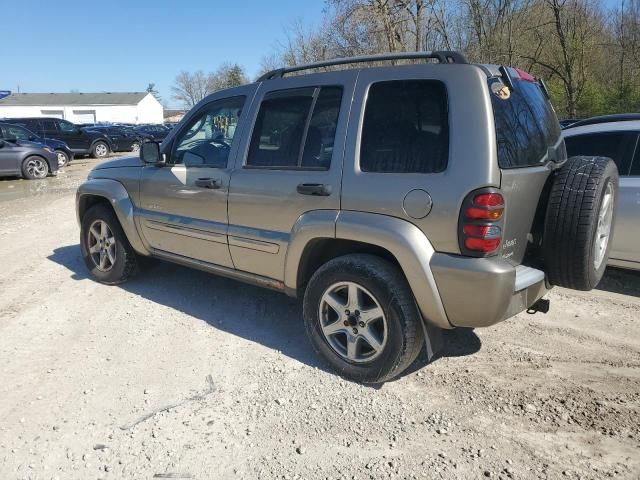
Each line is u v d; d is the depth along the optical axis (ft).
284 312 15.60
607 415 10.32
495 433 9.85
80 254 22.12
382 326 11.09
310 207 11.66
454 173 9.80
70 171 63.67
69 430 10.12
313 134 11.93
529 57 70.13
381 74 11.07
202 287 17.71
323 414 10.53
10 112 237.04
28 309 16.02
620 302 16.24
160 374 12.14
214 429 10.11
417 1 67.97
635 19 73.97
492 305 9.77
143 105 251.80
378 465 9.07
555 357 12.71
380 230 10.42
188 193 14.53
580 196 10.41
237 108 13.83
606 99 70.49
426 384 11.56
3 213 33.68
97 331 14.43
